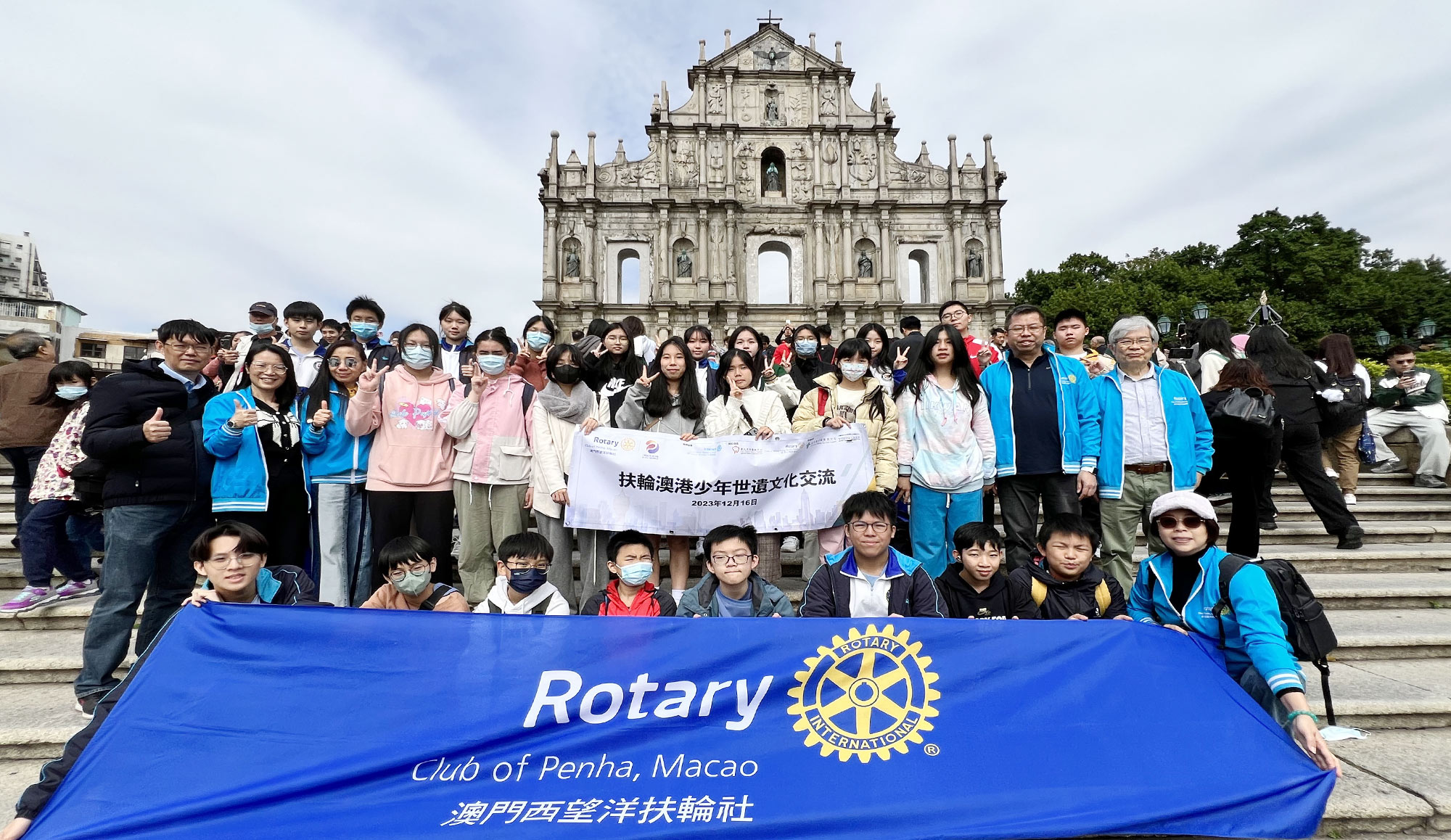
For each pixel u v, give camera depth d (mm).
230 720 3600
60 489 6402
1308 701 4977
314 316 7965
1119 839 3672
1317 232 53625
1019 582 4992
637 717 3711
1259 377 6414
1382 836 3822
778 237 40531
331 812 3346
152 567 5031
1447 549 8211
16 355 7918
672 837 3316
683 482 6164
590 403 6484
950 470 6105
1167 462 5996
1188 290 49500
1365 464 11742
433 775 3494
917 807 3414
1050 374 6246
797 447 6234
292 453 5758
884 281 39594
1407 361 11336
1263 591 4062
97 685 4805
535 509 6191
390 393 6129
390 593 5109
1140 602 4691
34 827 3287
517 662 3812
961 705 3785
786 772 3562
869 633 3938
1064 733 3699
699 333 9352
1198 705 3803
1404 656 5871
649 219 39719
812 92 40656
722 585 5227
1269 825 3438
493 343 6086
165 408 5164
